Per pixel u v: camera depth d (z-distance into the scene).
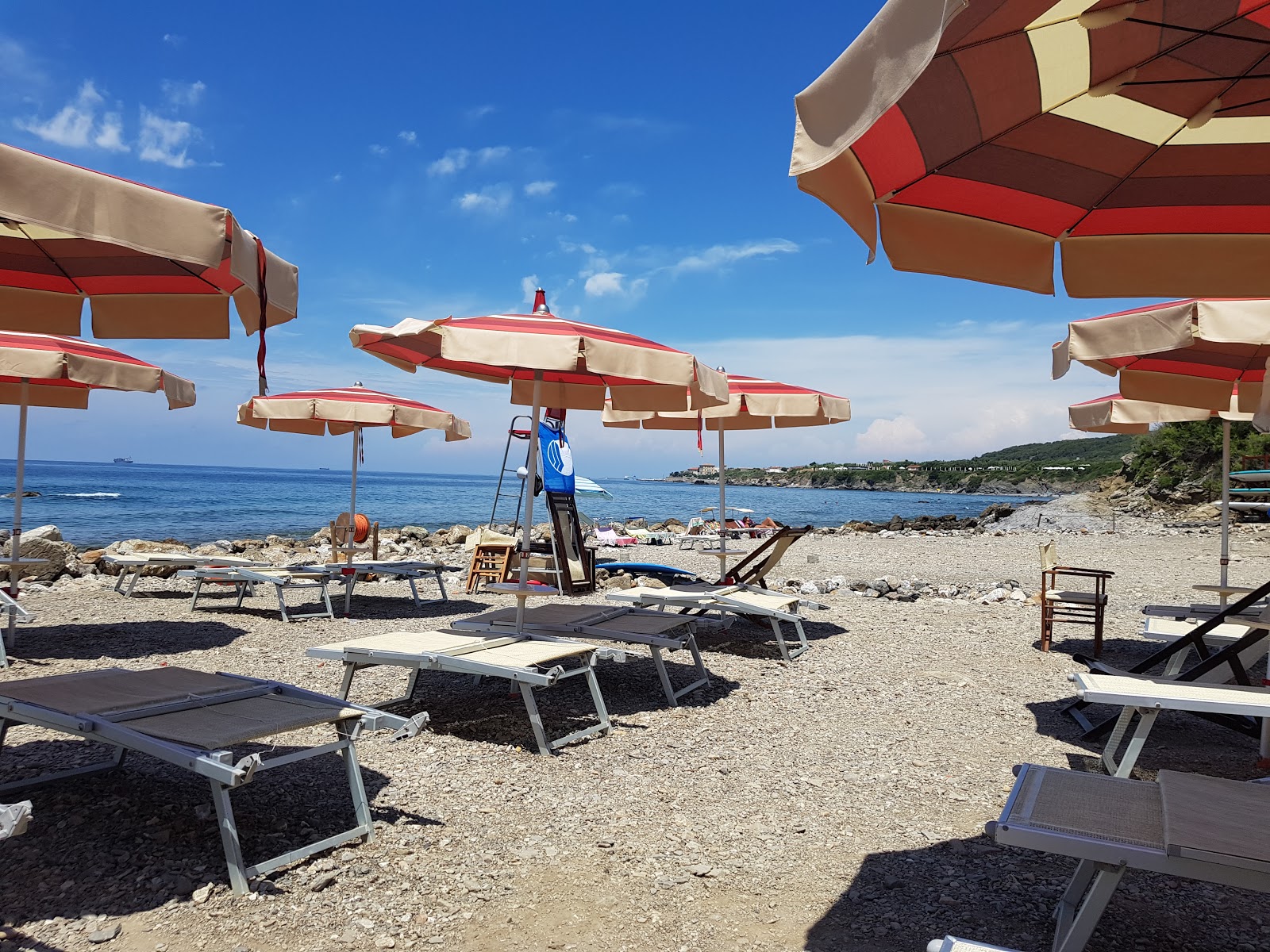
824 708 5.84
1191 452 33.62
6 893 2.93
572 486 12.28
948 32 1.84
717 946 2.77
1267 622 4.64
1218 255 2.79
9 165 2.57
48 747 4.50
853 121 1.54
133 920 2.79
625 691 6.24
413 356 6.86
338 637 7.93
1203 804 2.67
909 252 2.52
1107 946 2.76
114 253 4.39
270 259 3.52
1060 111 2.26
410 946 2.72
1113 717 5.25
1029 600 10.90
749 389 8.60
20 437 7.21
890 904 3.07
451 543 18.83
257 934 2.75
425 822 3.71
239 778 2.96
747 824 3.81
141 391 6.84
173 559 9.61
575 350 4.96
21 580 10.78
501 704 5.72
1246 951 2.75
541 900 3.06
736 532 23.89
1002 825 2.52
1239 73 2.19
